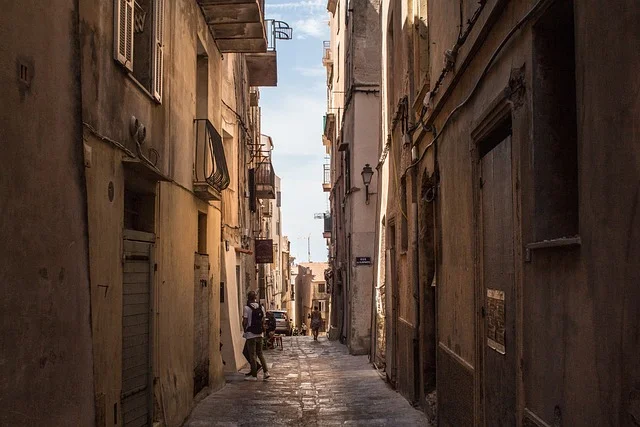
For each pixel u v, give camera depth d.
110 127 6.32
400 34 12.15
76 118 4.72
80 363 4.60
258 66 22.12
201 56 12.22
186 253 9.98
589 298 3.33
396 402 10.62
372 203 19.97
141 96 7.46
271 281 48.56
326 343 26.84
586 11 3.31
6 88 3.64
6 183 3.62
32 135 3.96
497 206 5.62
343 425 8.97
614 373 3.03
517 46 4.71
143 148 7.54
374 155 20.08
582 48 3.37
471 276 6.52
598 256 3.20
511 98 4.81
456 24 7.21
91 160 5.76
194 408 10.27
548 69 4.33
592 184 3.27
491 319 5.84
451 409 7.54
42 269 4.05
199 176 10.67
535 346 4.33
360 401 10.88
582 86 3.38
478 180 6.32
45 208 4.12
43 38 4.15
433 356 9.78
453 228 7.52
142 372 7.54
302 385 13.16
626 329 2.90
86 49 5.64
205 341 11.72
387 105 14.72
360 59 20.19
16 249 3.71
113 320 6.41
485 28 5.51
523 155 4.56
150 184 7.92
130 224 7.73
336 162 29.19
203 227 12.12
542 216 4.29
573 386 3.59
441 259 8.34
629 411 2.86
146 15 7.89
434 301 9.84
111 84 6.36
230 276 16.08
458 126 7.18
